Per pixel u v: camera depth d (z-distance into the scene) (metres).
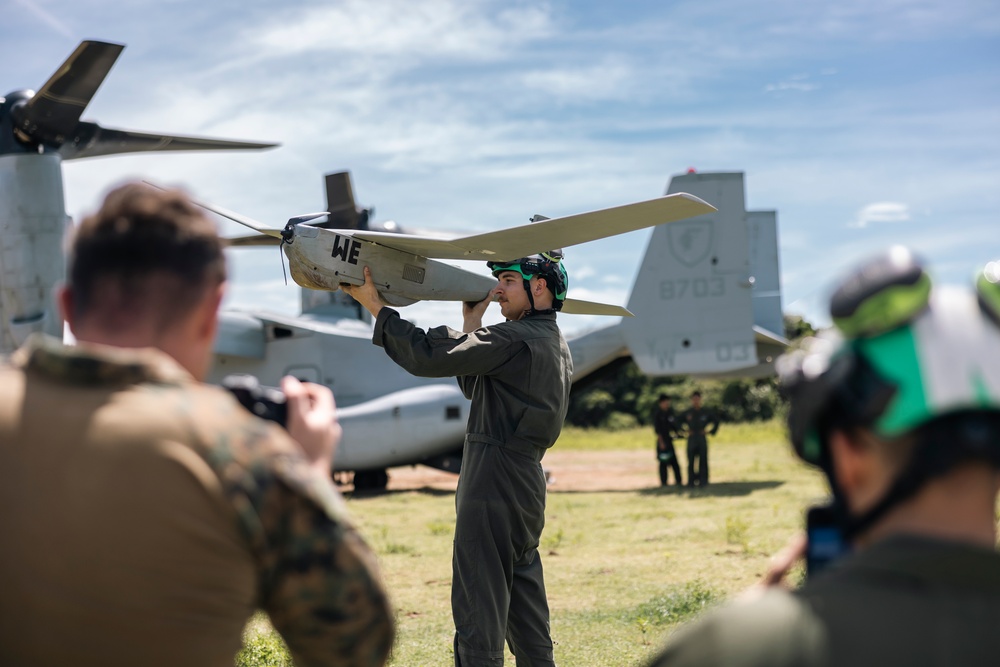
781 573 1.51
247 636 5.84
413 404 18.86
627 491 17.86
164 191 1.73
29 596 1.48
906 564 1.13
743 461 23.81
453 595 4.51
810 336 1.33
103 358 1.54
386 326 4.51
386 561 10.21
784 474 20.08
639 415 46.53
